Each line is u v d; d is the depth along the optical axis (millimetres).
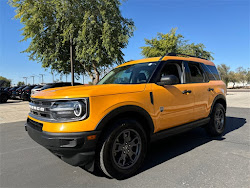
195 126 3846
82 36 13008
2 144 4539
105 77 4250
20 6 14164
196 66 4203
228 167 2920
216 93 4414
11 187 2537
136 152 2807
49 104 2535
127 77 3641
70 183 2600
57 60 16359
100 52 13617
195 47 22578
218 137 4547
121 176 2607
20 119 8148
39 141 2504
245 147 3807
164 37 21734
